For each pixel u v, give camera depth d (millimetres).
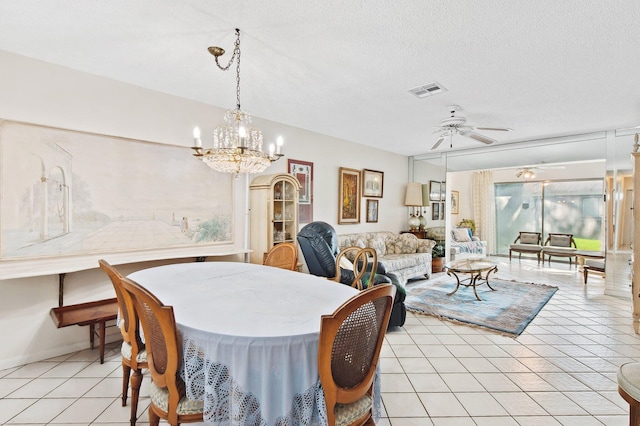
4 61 2352
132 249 2986
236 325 1382
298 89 3070
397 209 6535
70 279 2682
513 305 4051
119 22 1978
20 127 2406
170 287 2002
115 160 2879
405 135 4949
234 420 1246
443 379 2314
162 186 3182
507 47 2227
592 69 2574
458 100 3330
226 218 3701
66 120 2621
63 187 2604
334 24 1969
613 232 4574
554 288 4938
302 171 4582
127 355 1822
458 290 4809
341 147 5219
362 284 3047
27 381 2234
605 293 4617
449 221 6367
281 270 2498
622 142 4516
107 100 2834
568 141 4988
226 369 1310
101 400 2016
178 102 3299
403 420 1857
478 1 1724
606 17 1856
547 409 1967
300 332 1301
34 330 2523
